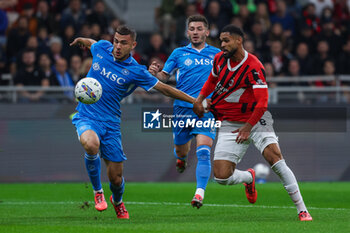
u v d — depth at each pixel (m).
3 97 49.06
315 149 50.78
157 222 23.72
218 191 39.06
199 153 27.91
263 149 24.41
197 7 62.84
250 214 26.81
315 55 57.94
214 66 25.45
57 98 49.66
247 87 24.66
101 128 25.06
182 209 29.06
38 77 50.47
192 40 30.50
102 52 25.48
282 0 64.94
